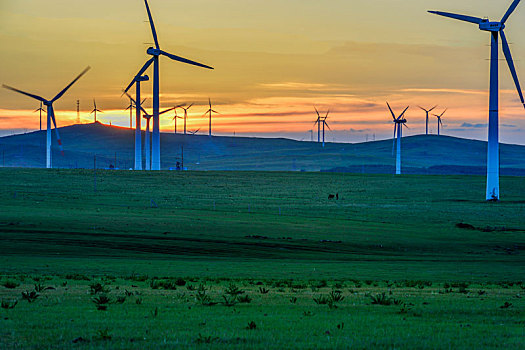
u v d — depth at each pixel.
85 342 25.58
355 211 198.00
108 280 57.34
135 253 97.69
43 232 116.94
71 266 75.56
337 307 36.88
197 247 106.56
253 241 116.88
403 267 86.06
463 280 69.50
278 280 63.31
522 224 170.38
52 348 24.53
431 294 47.25
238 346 25.11
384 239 129.12
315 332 28.25
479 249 120.25
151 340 26.14
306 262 91.50
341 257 102.56
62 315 31.91
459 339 27.14
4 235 110.81
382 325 30.50
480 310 36.62
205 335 27.20
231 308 35.97
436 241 128.88
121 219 145.38
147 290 46.34
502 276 75.69
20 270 69.81
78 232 118.75
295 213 187.25
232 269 76.94
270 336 27.14
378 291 49.50
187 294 43.34
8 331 27.53
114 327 28.86
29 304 35.84
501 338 27.39
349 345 25.62
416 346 25.64
